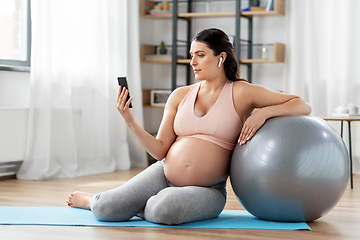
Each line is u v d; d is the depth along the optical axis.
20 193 3.09
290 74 4.54
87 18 4.21
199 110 2.31
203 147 2.26
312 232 2.12
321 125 2.18
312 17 4.45
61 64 3.97
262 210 2.22
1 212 2.44
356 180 3.92
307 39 4.47
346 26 4.34
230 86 2.31
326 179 2.10
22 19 4.02
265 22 4.76
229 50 2.30
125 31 4.59
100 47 4.32
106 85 4.36
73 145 4.02
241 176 2.19
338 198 2.20
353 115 3.60
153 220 2.19
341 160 2.15
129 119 2.27
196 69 2.29
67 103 4.00
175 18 4.84
